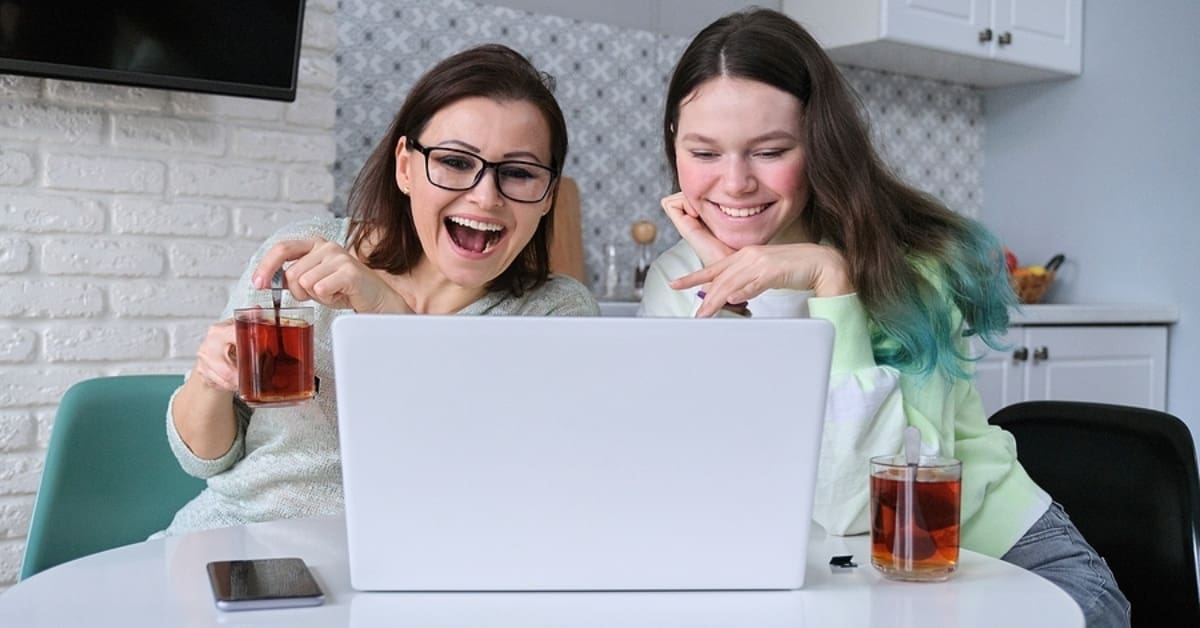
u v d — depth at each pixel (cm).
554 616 90
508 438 93
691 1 387
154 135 264
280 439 148
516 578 96
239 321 106
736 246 147
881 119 432
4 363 249
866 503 124
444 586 96
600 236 370
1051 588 100
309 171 287
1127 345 397
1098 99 429
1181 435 158
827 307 127
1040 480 170
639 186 378
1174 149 406
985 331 150
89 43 247
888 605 94
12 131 248
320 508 147
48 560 153
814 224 154
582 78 365
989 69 424
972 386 150
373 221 156
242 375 107
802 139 141
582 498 95
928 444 130
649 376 93
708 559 97
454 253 144
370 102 324
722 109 140
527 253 163
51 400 254
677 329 92
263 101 279
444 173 140
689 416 94
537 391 92
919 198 151
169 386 164
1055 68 425
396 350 91
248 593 92
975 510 138
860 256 136
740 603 94
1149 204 414
